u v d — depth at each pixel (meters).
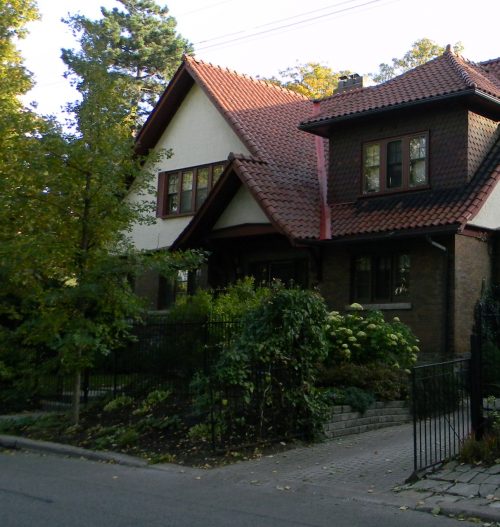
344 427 11.66
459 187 16.83
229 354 10.55
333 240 17.50
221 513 7.14
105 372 14.48
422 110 17.69
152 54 39.44
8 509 7.23
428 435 9.93
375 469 9.09
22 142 11.98
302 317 11.12
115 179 12.26
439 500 7.43
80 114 11.98
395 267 17.30
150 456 10.18
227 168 18.73
